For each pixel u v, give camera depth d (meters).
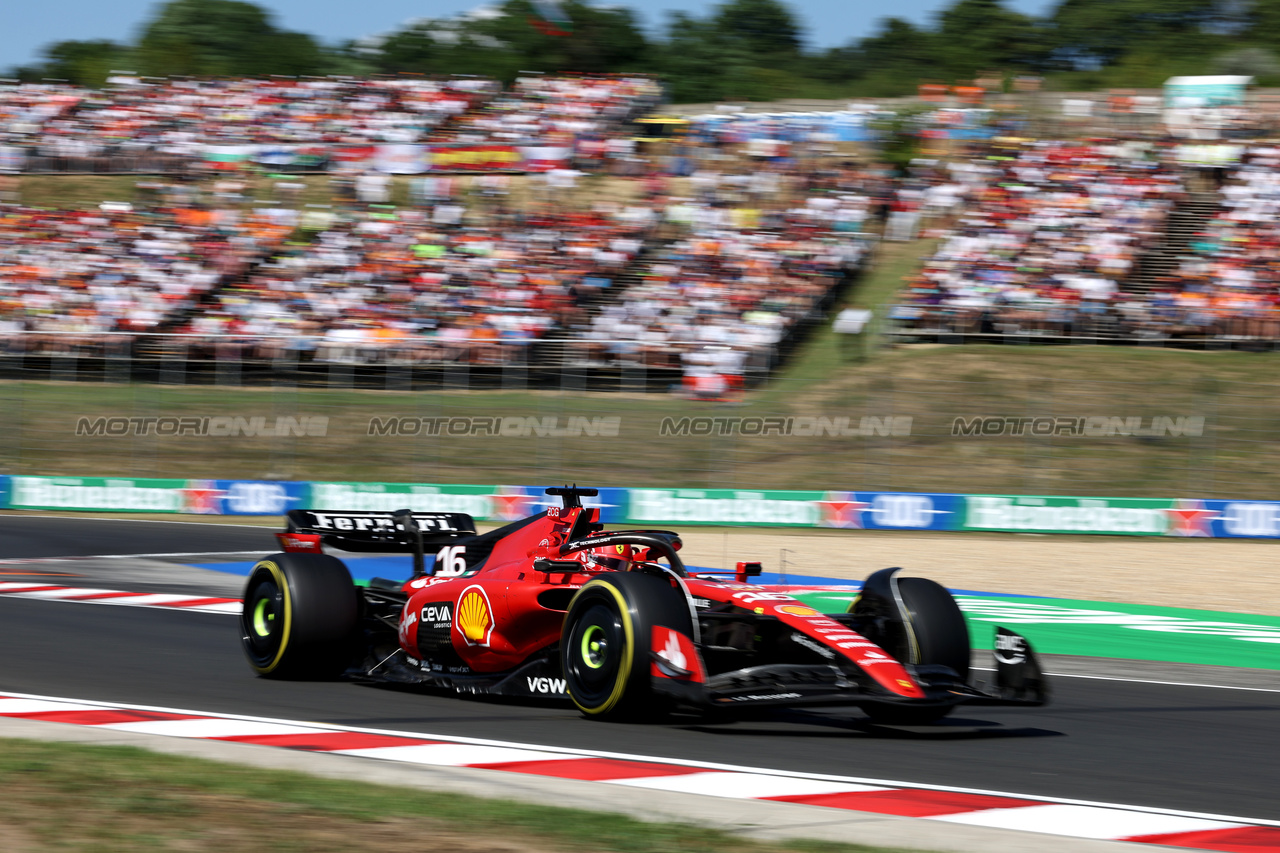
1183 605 52.16
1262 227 101.88
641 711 22.83
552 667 24.80
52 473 81.81
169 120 125.19
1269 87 172.38
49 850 14.17
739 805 17.27
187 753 20.06
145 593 46.47
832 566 61.59
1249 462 80.88
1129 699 29.62
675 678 21.67
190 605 43.56
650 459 82.31
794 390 89.00
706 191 110.06
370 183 112.06
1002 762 21.41
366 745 21.11
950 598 24.41
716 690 21.50
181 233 105.69
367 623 29.14
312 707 25.16
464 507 76.06
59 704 24.92
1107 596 54.38
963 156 114.19
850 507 76.19
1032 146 114.12
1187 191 107.38
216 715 24.00
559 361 91.88
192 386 92.00
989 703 22.42
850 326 95.31
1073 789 19.48
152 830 15.05
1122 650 39.34
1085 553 68.25
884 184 112.12
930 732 24.20
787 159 115.25
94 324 96.25
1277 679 33.97
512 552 26.94
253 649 28.73
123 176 119.75
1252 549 70.94
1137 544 72.38
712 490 76.88
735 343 91.88
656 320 94.38
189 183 115.88
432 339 92.75
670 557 24.16
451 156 116.81
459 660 26.86
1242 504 75.00
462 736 22.03
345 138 119.88
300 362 91.75
